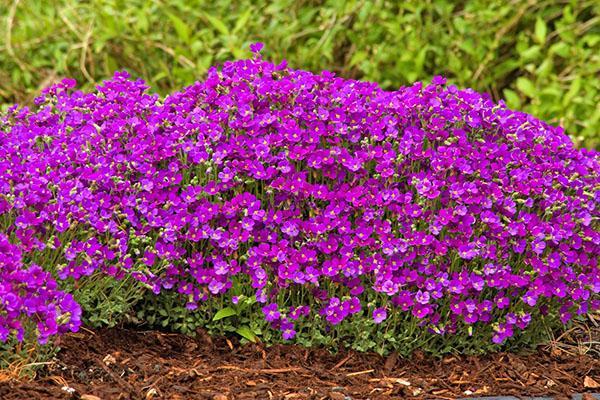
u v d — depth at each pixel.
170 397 4.14
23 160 4.71
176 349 4.71
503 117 4.90
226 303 4.80
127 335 4.75
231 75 5.02
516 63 7.88
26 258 4.46
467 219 4.63
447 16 7.86
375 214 4.67
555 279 4.80
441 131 4.73
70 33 8.19
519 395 4.43
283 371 4.48
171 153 4.74
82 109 5.02
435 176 4.70
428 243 4.58
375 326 4.73
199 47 7.51
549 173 4.86
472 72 7.94
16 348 4.20
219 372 4.45
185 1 7.89
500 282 4.69
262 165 4.62
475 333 4.82
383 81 7.89
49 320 3.95
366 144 4.71
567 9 7.75
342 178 4.76
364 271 4.60
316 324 4.72
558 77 7.81
